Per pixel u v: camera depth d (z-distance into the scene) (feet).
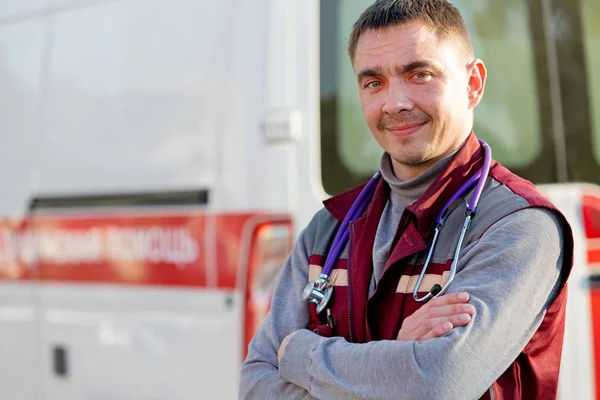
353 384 4.93
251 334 9.73
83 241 11.52
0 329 12.48
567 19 9.13
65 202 11.76
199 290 10.23
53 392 11.80
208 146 10.21
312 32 9.73
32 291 12.14
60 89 11.97
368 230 5.60
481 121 9.25
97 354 11.28
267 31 9.86
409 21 5.29
